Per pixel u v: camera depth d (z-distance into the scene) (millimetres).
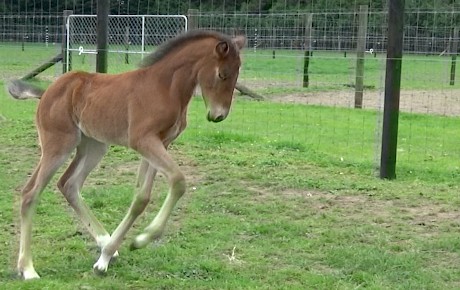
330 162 9859
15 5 21797
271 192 8250
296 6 18922
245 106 15602
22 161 9562
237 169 9250
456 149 11305
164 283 5367
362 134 12422
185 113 5684
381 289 5324
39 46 21609
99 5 10766
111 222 7000
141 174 5695
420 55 20344
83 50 15812
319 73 23062
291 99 17375
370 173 9281
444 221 7215
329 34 19656
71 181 5961
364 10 15461
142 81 5516
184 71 5516
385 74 8961
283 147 10938
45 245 6246
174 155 9992
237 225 6902
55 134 5672
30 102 15430
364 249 6211
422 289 5375
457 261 6059
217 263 5793
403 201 7934
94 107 5590
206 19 16531
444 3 19141
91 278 5441
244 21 17766
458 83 20312
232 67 5391
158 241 6379
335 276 5613
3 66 21344
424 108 16281
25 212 5578
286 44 19641
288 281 5500
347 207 7676
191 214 7297
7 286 5180
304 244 6395
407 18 19578
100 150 6023
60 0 20828
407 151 11031
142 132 5379
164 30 17781
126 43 17766
